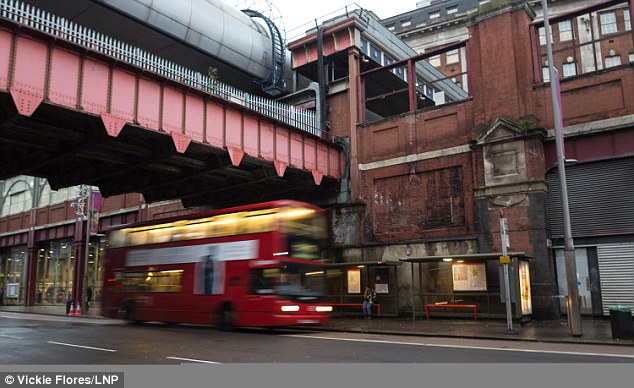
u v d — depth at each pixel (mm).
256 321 17891
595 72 22750
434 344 14695
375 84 37250
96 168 26250
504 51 25219
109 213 43062
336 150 31000
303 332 19031
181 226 21562
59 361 11406
